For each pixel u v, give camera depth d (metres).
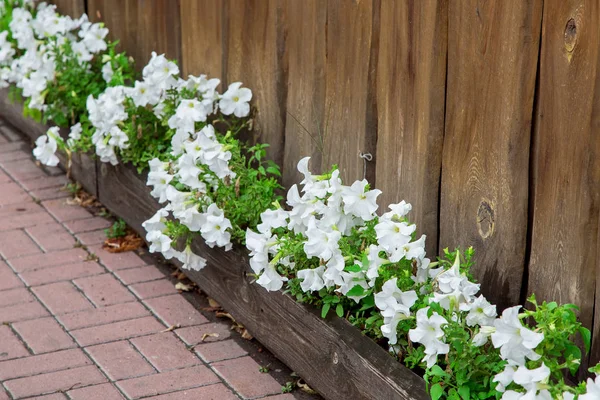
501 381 2.54
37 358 3.78
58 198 5.40
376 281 3.15
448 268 3.07
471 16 2.93
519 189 2.85
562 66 2.64
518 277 2.92
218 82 4.37
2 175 5.71
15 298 4.28
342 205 3.28
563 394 2.43
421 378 2.86
